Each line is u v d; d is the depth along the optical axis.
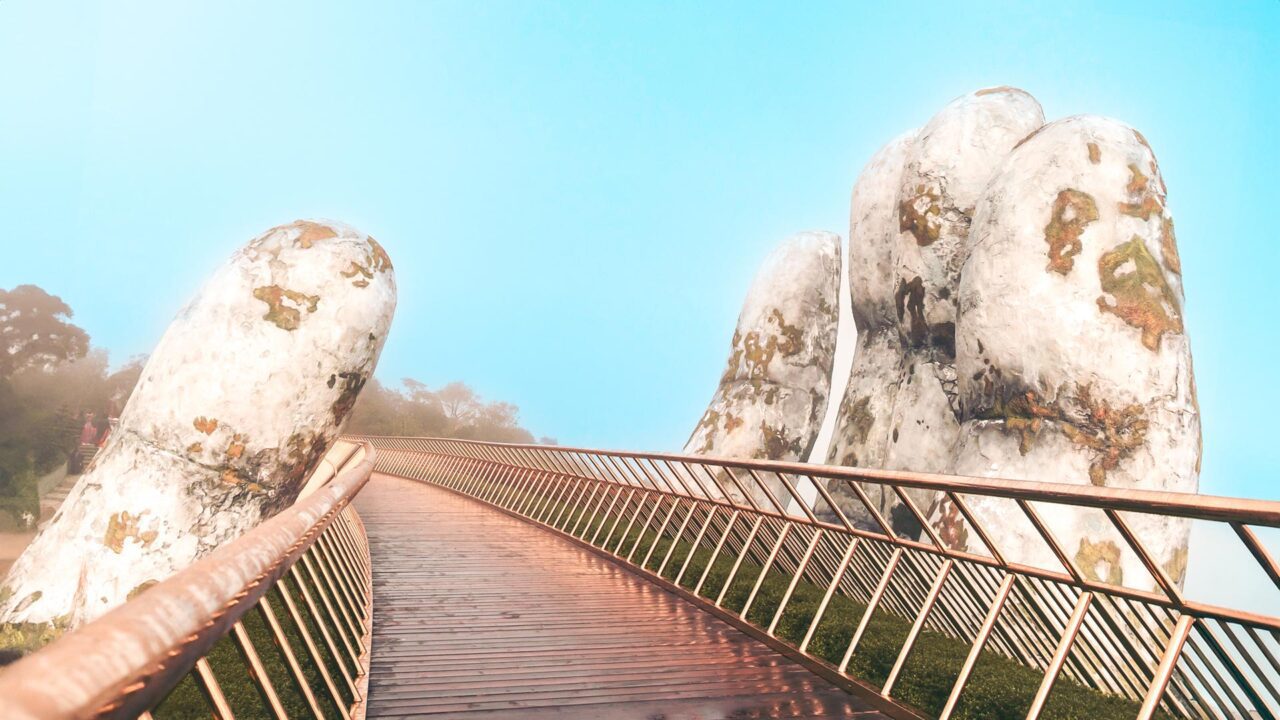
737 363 20.06
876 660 5.73
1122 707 4.69
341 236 11.22
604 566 10.68
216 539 10.12
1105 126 11.84
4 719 0.74
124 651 1.07
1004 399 11.73
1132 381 10.66
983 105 14.80
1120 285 10.97
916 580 7.31
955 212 14.45
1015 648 5.76
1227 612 3.27
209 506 10.09
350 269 10.95
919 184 14.91
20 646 9.34
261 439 10.28
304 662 5.47
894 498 14.87
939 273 14.55
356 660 4.92
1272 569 2.88
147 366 10.58
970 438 12.08
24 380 46.75
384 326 11.31
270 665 5.34
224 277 10.62
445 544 12.43
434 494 23.17
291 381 10.39
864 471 5.14
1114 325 10.83
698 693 5.23
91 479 10.17
